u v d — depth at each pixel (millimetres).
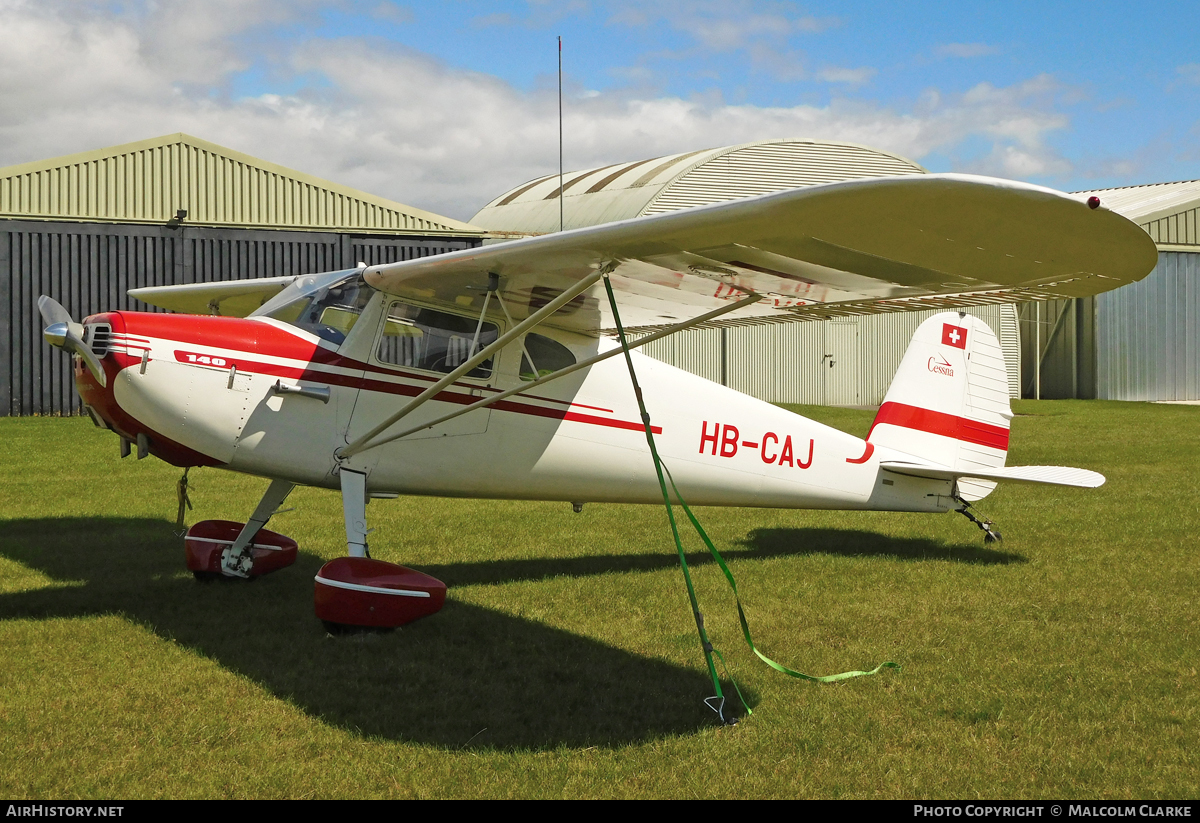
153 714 3449
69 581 5387
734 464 6090
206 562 5328
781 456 6254
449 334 5102
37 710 3453
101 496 8359
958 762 3160
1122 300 28719
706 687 3848
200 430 4570
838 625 4719
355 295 4977
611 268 4152
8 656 4047
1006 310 28000
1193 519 7684
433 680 3885
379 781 2975
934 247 3393
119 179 16734
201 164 17250
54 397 16188
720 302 4812
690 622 4773
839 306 4852
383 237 18406
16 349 15891
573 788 2951
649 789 2965
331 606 4309
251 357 4648
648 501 6016
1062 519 7742
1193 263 29672
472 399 5168
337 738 3281
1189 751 3236
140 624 4559
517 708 3594
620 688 3828
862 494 6570
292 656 4141
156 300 6820
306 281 5223
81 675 3842
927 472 6422
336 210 18047
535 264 4273
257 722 3396
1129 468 11102
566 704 3639
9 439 12492
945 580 5645
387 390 4938
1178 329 29547
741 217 3309
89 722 3359
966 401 6926
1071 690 3801
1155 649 4305
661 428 5820
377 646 4301
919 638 4500
